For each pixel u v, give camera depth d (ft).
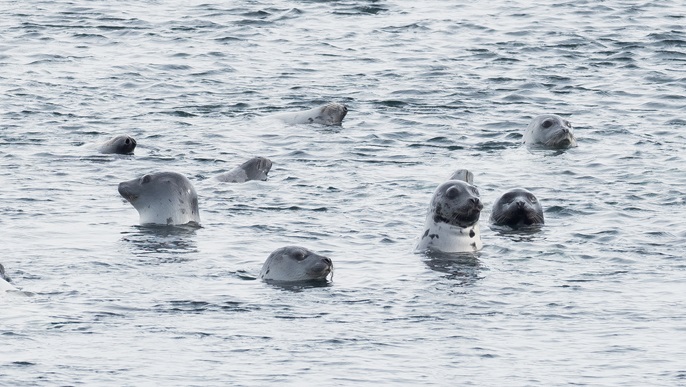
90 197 290.35
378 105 395.55
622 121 374.43
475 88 417.08
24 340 193.16
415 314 211.00
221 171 317.01
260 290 224.33
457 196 252.83
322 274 230.48
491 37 492.95
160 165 322.14
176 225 268.41
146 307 212.64
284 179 308.40
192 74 435.12
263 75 435.53
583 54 463.83
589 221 272.92
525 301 218.79
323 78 431.43
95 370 180.65
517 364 185.68
